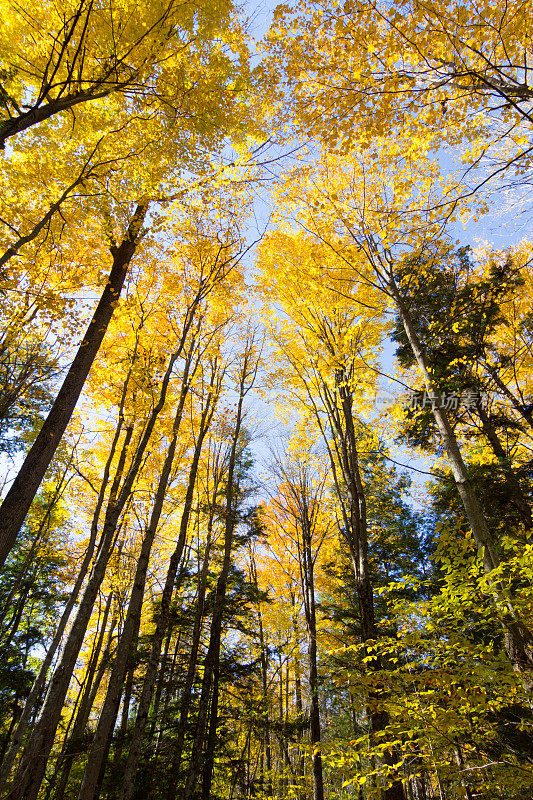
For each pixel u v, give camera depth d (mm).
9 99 4379
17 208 6969
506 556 5840
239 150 7188
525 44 3828
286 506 11836
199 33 5629
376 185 6426
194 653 7738
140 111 6137
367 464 13312
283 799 10492
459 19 3715
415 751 3758
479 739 3646
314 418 9711
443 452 9469
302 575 10281
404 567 11305
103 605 12398
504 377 8852
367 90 4145
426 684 3570
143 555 7055
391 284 6246
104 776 8203
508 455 7836
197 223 7930
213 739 7703
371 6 3842
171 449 7691
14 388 8758
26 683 10906
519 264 8602
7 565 13211
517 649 3664
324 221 6645
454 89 4223
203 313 9039
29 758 5484
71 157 6590
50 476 11938
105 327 7703
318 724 8664
